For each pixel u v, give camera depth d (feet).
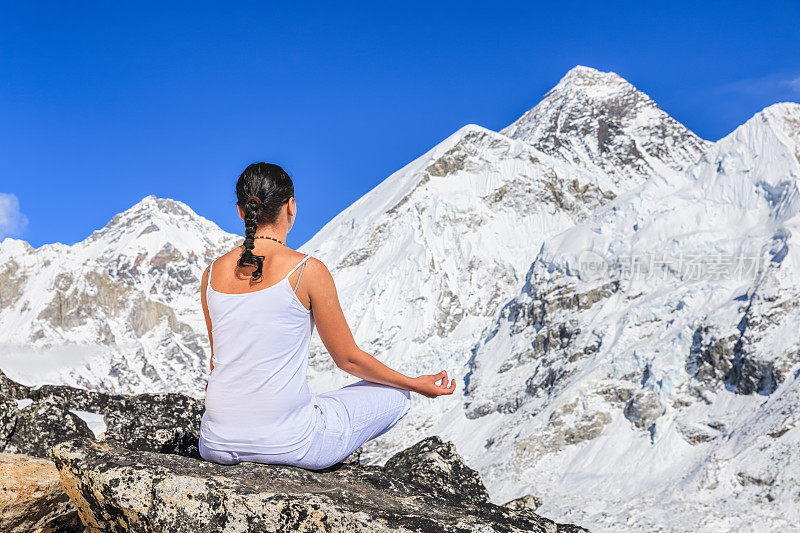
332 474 12.44
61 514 13.76
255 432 11.66
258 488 10.37
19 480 12.99
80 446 11.10
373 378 13.05
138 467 10.27
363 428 13.03
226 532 9.90
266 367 11.61
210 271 12.18
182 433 16.71
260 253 11.80
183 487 9.95
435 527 9.93
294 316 11.69
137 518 10.11
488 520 10.92
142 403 19.79
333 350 12.40
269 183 11.82
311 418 12.14
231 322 11.55
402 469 15.79
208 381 12.19
